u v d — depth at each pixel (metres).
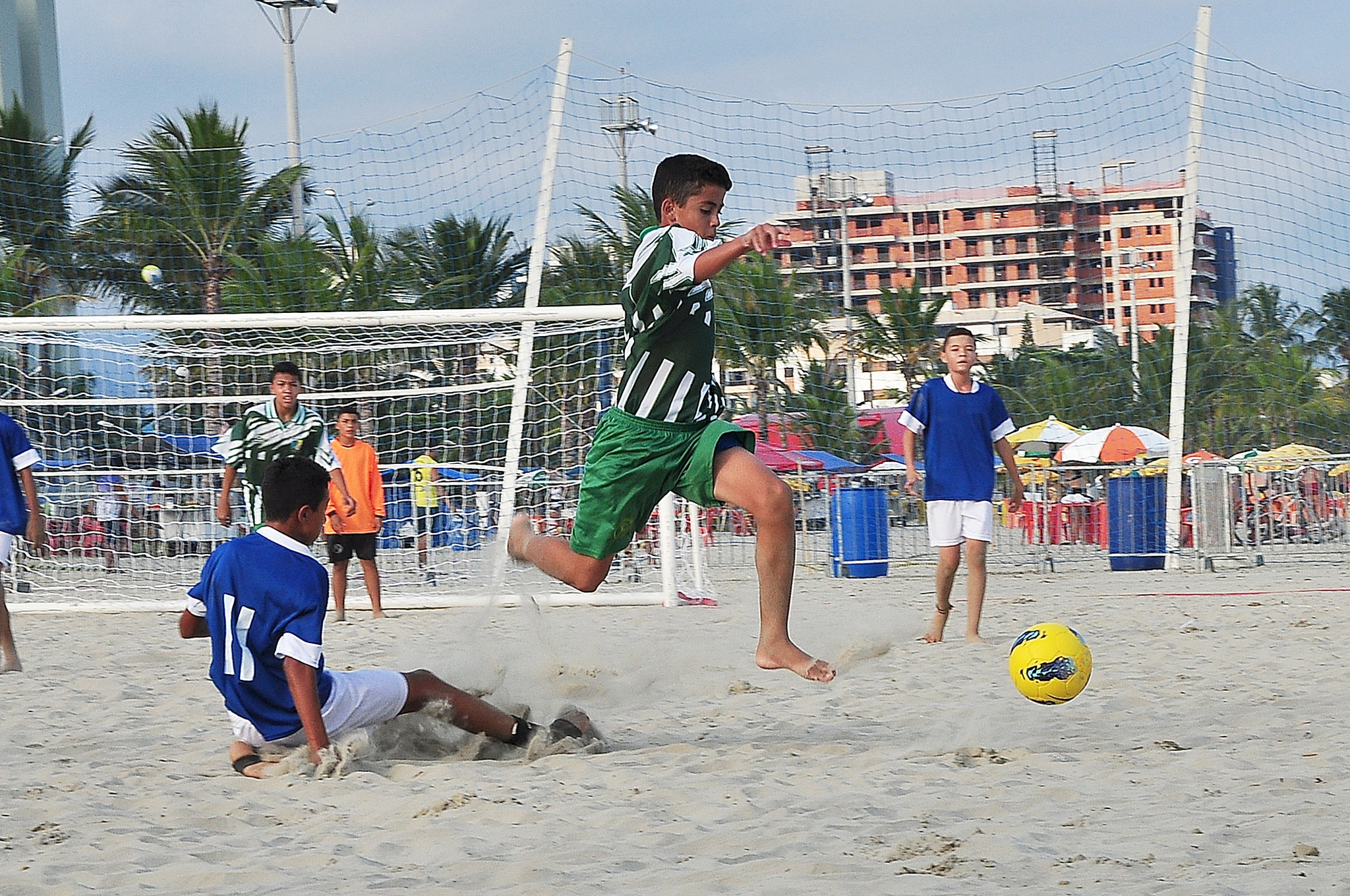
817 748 6.60
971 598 11.02
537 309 16.03
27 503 10.96
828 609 14.44
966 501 10.91
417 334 19.06
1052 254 116.19
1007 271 118.19
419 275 37.62
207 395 23.25
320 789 5.85
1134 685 8.53
